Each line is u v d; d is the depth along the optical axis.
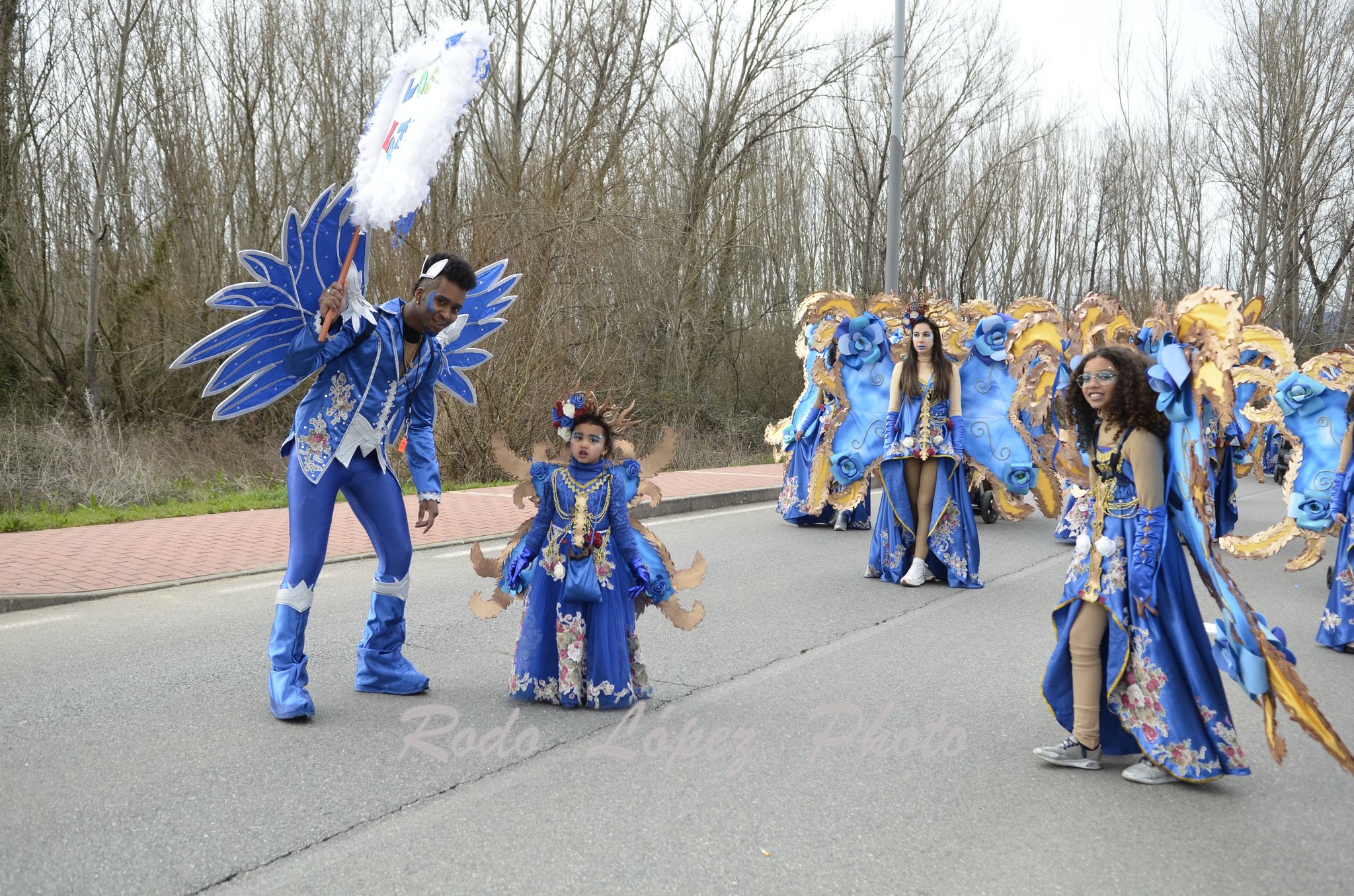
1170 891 3.41
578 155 22.00
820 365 10.56
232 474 16.95
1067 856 3.66
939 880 3.45
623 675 5.25
